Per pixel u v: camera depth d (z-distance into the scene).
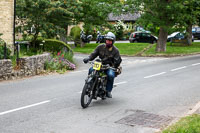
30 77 13.62
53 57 17.36
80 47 34.12
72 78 13.55
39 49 19.55
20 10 20.45
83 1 29.77
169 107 8.66
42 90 10.61
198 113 7.71
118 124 7.00
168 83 12.55
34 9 20.47
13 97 9.41
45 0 20.16
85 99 8.55
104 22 33.97
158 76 14.41
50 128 6.61
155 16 25.48
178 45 36.84
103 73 8.73
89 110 8.15
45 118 7.31
